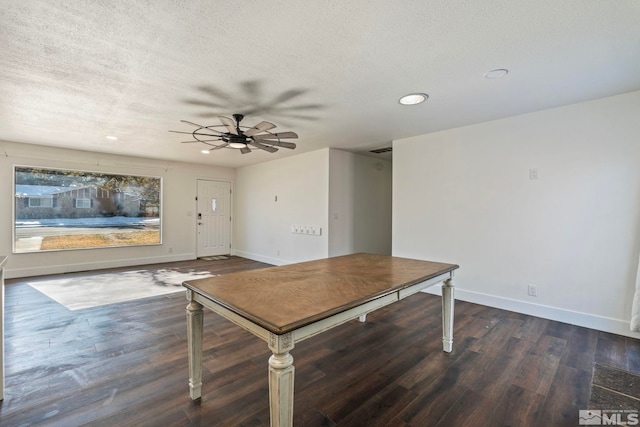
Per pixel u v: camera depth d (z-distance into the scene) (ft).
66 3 5.17
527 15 5.51
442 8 5.33
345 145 16.61
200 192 23.29
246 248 23.95
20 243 16.46
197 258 23.16
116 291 14.06
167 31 6.05
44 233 17.17
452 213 13.02
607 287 9.57
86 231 18.54
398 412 5.85
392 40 6.37
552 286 10.59
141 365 7.52
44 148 16.76
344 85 8.59
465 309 11.72
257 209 22.77
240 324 4.83
